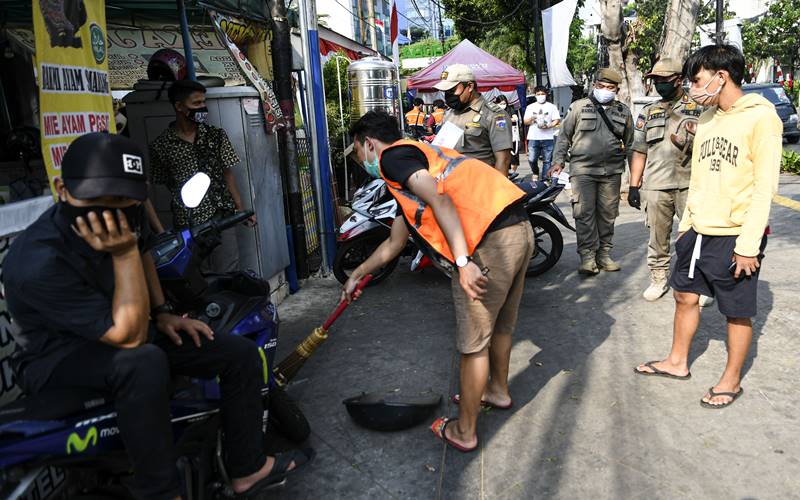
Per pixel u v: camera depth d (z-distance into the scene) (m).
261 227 5.25
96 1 3.28
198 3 4.70
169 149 4.33
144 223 2.24
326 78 12.41
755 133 3.06
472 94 4.99
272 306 2.92
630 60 10.79
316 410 3.62
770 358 3.89
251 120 5.12
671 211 5.01
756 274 3.21
